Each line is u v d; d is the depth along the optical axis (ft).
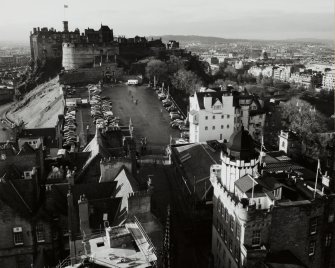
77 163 302.45
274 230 223.10
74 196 230.27
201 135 477.77
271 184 236.84
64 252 219.82
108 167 248.32
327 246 242.37
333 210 237.45
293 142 411.54
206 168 348.79
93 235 195.72
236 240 229.66
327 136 589.73
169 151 446.19
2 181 218.38
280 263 215.92
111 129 362.33
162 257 170.81
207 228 301.84
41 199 234.38
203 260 272.92
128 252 169.58
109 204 219.00
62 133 517.14
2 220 208.95
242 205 215.72
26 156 265.34
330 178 255.50
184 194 345.51
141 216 202.49
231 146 248.32
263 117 562.25
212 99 472.85
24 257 215.92
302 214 225.35
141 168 425.28
